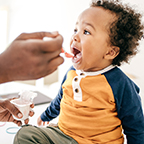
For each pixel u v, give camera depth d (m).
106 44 0.68
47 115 0.98
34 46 0.36
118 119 0.74
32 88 2.20
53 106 0.96
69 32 1.92
